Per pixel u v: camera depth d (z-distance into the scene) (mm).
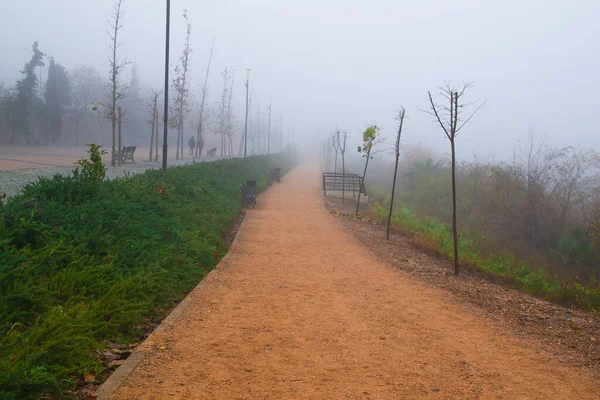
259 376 4035
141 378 3850
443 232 16016
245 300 6590
